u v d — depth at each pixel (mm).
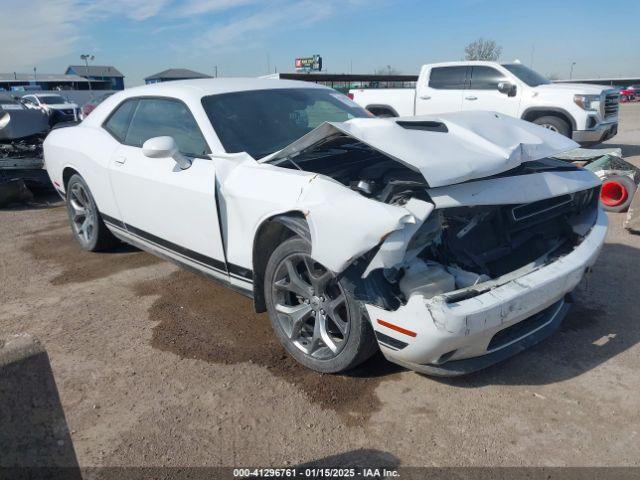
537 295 2527
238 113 3639
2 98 8180
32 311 3805
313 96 4141
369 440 2381
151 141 3217
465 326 2275
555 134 3285
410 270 2457
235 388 2795
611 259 4445
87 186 4617
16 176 7508
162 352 3182
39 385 1522
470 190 2557
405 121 3061
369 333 2551
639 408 2537
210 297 3961
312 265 2721
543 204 2975
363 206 2363
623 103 42938
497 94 9922
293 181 2758
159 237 3857
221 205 3197
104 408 2662
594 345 3100
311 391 2742
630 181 5758
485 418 2496
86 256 5000
